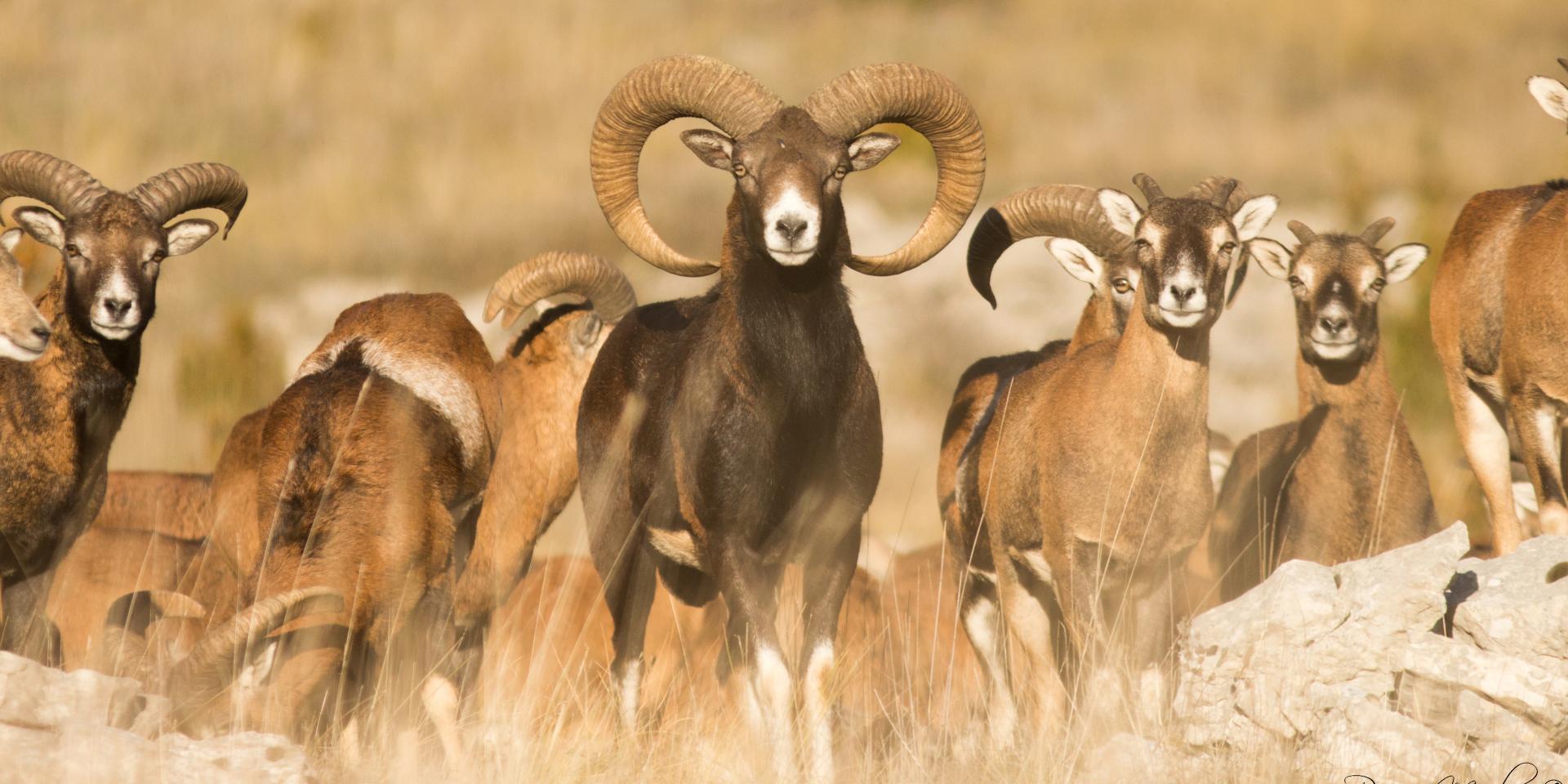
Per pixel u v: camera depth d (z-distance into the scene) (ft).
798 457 99.35
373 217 416.46
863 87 106.42
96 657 95.30
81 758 72.02
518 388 128.77
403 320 108.58
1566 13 585.63
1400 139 434.30
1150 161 437.99
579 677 109.91
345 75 575.38
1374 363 109.40
